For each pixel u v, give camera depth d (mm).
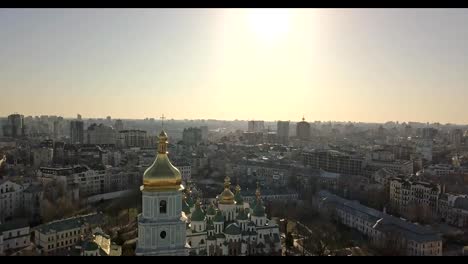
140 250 160750
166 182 162625
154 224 161500
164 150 166125
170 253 162875
